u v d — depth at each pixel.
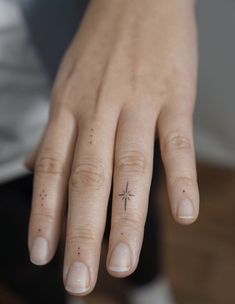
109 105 0.29
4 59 0.37
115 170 0.27
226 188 0.71
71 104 0.29
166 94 0.29
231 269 0.64
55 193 0.28
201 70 0.59
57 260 0.51
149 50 0.30
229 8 0.53
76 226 0.26
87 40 0.31
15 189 0.44
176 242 0.68
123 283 0.58
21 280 0.49
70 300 0.57
